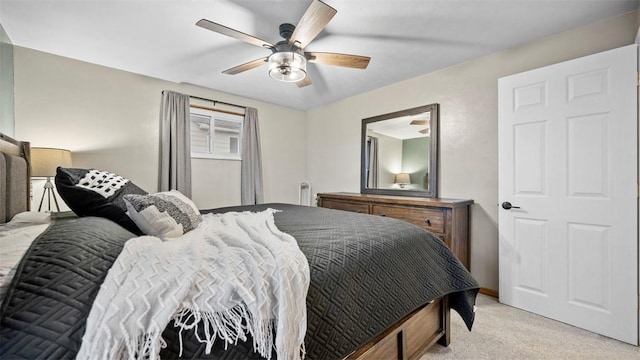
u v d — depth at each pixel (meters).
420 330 1.47
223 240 1.06
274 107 4.21
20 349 0.53
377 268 1.20
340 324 0.96
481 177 2.58
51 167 2.16
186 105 3.24
